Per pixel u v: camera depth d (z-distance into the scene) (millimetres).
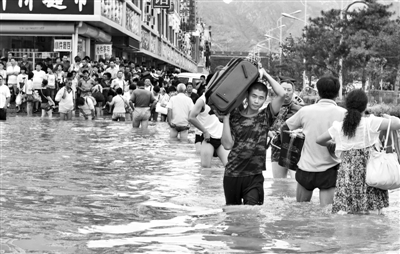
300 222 7926
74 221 8047
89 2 43156
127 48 63312
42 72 33688
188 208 9039
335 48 57438
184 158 15797
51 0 42844
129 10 58625
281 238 7031
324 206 9172
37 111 36062
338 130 8750
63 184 11188
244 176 8727
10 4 42688
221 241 6895
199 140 17062
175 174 12867
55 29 43312
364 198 8625
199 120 13695
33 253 6422
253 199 8703
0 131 22828
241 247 6617
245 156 8672
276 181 11805
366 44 54688
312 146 9383
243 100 8578
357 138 8656
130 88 31656
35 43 44625
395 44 53281
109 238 7090
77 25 43594
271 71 115188
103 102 35656
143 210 8891
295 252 6402
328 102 9453
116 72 39219
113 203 9422
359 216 8406
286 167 11086
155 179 12109
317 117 9328
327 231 7402
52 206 9055
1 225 7691
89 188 10836
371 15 55719
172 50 97875
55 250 6547
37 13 42812
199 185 11398
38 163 14102
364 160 8656
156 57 80500
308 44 62656
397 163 8562
